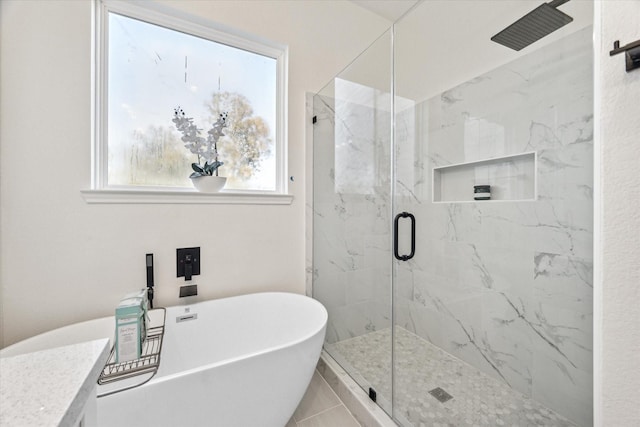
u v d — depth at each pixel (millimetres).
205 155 1680
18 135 1203
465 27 1658
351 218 1912
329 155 1942
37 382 329
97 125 1416
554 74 1260
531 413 1265
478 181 1646
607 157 671
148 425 841
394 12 2205
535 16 1304
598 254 687
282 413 1120
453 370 1600
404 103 1870
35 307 1239
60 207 1281
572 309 1200
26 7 1215
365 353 1723
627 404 629
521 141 1406
